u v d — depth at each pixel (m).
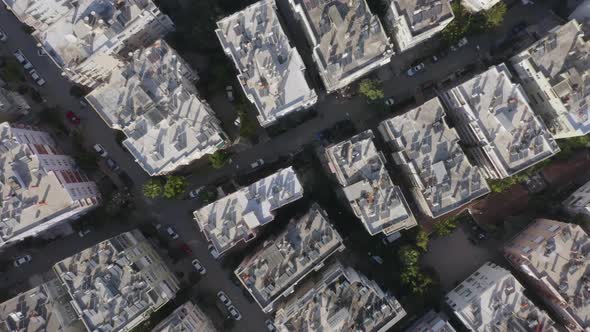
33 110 106.94
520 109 92.50
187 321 96.06
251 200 93.44
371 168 94.00
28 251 107.25
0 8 107.19
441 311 106.00
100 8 90.25
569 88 89.12
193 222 108.38
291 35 106.44
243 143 108.38
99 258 90.50
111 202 104.25
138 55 92.31
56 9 92.06
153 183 101.88
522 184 107.81
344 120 108.25
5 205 90.62
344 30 90.81
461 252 109.12
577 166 107.38
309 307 94.44
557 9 107.56
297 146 108.56
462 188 93.69
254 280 92.62
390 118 97.44
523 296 95.06
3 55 107.38
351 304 94.50
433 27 93.00
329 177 106.75
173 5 106.56
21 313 90.69
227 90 107.56
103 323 88.50
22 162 91.69
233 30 92.19
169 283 100.06
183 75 94.44
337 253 108.38
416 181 94.88
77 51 90.62
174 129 92.25
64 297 96.62
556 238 94.56
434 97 100.31
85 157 103.81
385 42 91.56
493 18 101.56
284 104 92.19
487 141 93.44
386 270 107.44
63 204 92.12
